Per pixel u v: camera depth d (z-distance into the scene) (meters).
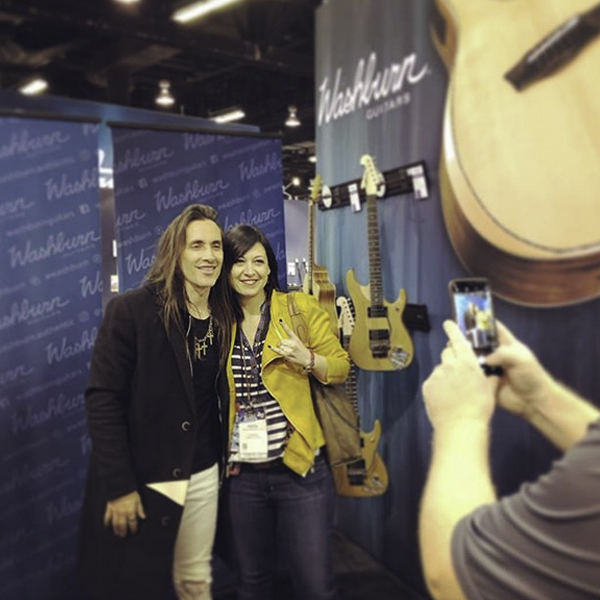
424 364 2.11
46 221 2.09
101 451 1.64
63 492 2.16
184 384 1.70
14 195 2.04
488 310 1.23
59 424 2.15
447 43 1.82
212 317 1.79
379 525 2.47
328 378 1.80
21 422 2.10
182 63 8.31
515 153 1.59
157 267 1.77
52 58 7.25
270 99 8.98
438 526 0.75
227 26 6.95
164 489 1.70
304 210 5.44
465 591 0.69
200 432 1.78
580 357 1.45
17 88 7.98
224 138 2.36
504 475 1.59
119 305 1.69
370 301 2.25
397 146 2.11
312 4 6.05
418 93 1.98
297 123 8.98
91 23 5.62
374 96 2.21
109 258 3.92
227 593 2.39
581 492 0.61
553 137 1.47
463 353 0.91
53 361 2.13
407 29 2.01
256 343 1.83
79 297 2.16
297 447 1.78
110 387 1.66
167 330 1.69
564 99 1.44
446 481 0.79
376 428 2.40
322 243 2.68
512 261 1.63
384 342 2.21
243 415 1.81
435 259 1.98
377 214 2.24
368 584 2.34
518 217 1.60
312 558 1.81
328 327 1.90
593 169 1.38
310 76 7.91
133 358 1.68
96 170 2.15
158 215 2.28
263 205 2.44
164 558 1.71
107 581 1.73
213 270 1.74
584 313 1.44
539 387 1.11
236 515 1.87
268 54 6.79
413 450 2.21
